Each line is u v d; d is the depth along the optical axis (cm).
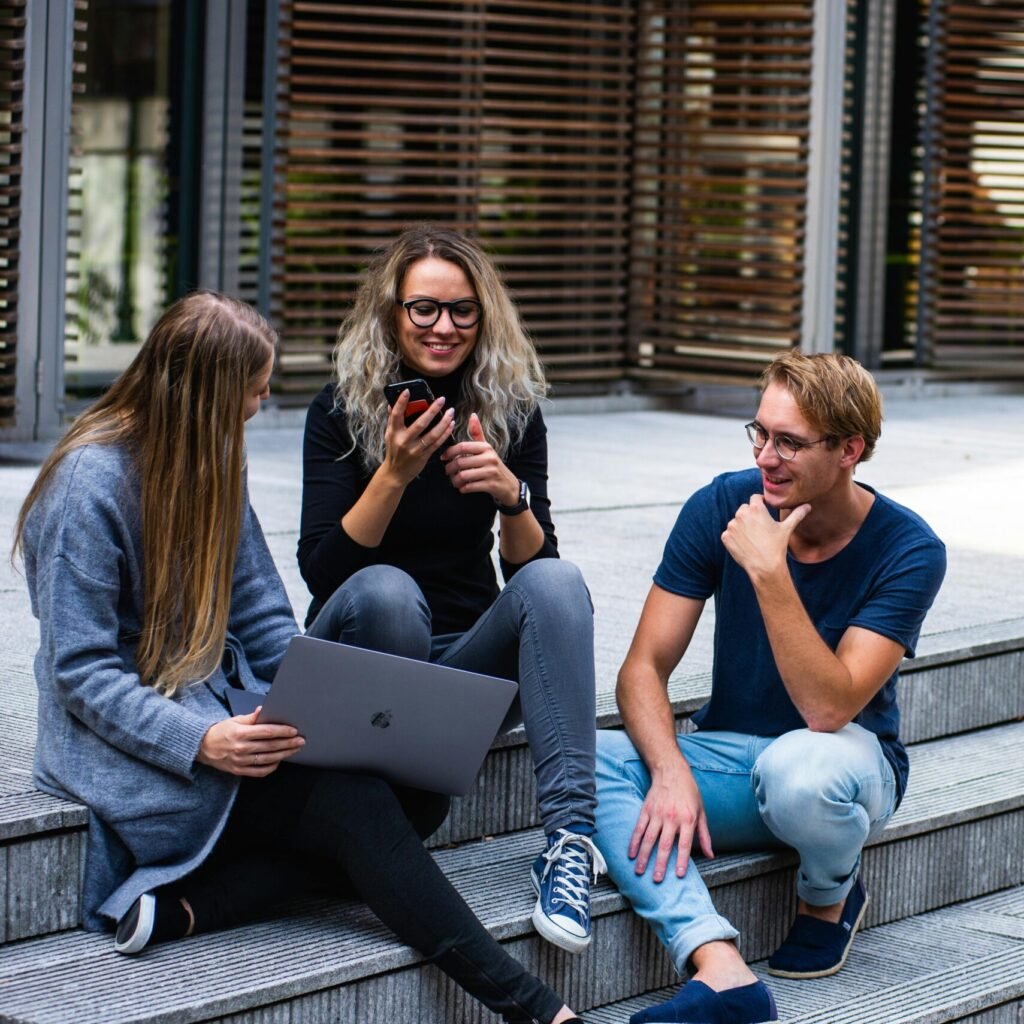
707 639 437
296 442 789
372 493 303
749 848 332
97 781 275
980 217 1059
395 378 316
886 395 1049
